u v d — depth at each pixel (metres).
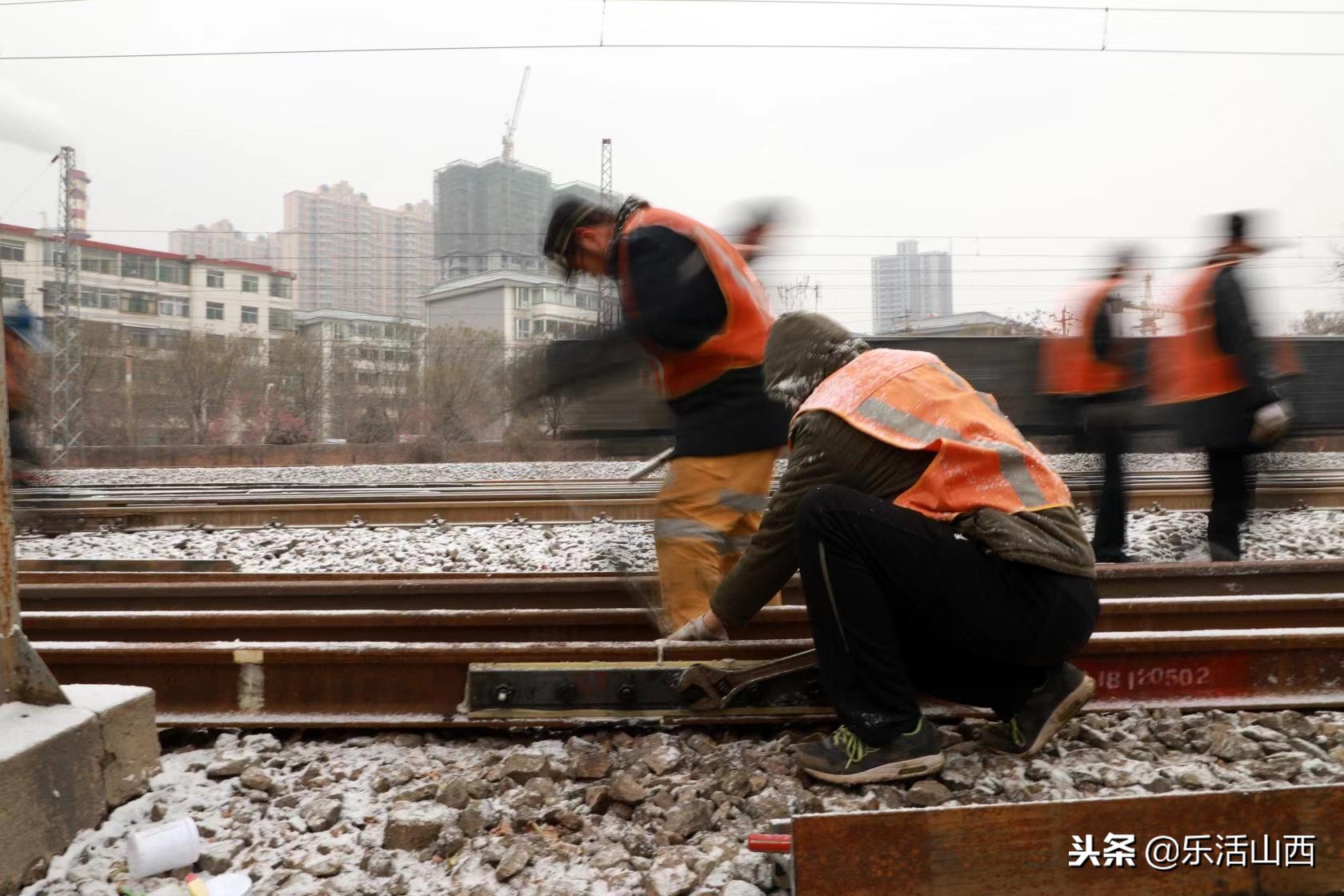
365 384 37.31
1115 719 2.65
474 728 2.69
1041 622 2.11
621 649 2.69
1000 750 2.41
